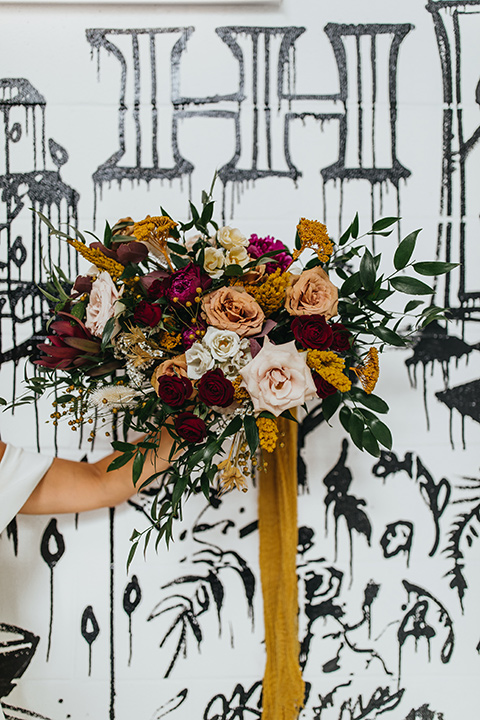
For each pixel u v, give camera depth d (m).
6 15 1.02
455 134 1.05
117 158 1.03
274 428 0.70
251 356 0.72
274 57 1.03
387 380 1.06
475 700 1.07
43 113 1.03
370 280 0.79
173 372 0.73
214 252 0.74
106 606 1.05
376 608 1.07
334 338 0.75
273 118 1.04
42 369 0.89
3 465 0.90
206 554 1.05
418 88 1.04
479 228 1.06
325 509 1.06
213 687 1.05
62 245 1.04
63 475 0.95
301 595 1.06
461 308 1.06
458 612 1.07
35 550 1.05
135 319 0.74
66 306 0.87
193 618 1.05
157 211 1.04
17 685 1.04
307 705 1.06
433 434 1.07
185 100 1.03
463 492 1.07
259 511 1.01
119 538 1.05
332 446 1.06
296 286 0.74
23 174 1.03
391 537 1.07
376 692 1.06
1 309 1.04
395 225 1.05
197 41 1.03
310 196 1.04
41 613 1.05
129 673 1.05
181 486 0.75
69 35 1.02
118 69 1.03
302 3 1.03
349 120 1.04
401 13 1.03
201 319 0.73
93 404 0.81
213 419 0.78
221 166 1.04
